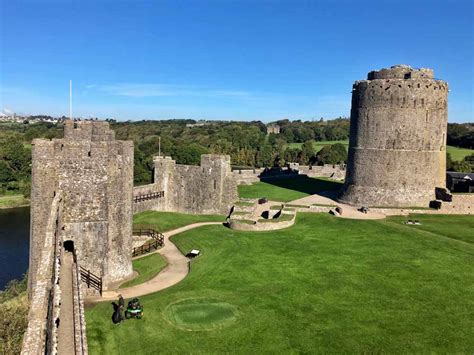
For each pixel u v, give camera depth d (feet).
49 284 67.05
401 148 187.73
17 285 149.89
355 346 80.59
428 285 108.06
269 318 92.43
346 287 107.76
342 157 447.42
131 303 93.86
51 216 90.43
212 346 81.82
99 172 110.42
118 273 118.42
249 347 81.25
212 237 156.04
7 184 366.02
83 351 58.18
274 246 142.72
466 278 112.47
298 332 86.28
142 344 82.79
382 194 189.78
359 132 198.08
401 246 139.44
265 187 252.83
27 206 326.65
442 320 90.27
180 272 125.39
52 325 55.31
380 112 189.78
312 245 142.61
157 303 100.63
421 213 179.22
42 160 106.63
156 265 132.16
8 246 217.36
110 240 115.85
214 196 196.13
